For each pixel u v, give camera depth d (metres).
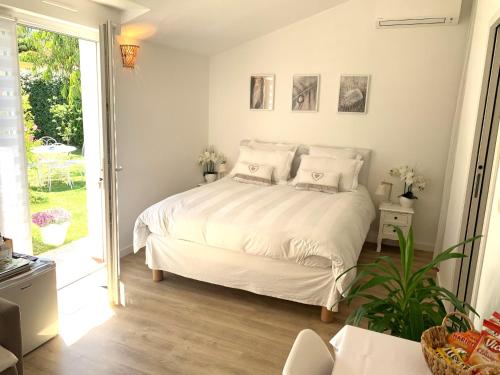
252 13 3.82
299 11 4.11
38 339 2.35
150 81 3.96
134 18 3.22
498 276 1.56
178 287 3.20
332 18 4.30
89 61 3.29
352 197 3.73
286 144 4.69
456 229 2.87
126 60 3.46
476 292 1.90
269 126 4.84
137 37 3.67
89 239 3.72
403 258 1.73
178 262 3.12
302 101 4.59
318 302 2.71
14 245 2.65
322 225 2.83
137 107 3.81
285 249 2.69
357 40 4.25
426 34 3.99
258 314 2.82
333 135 4.55
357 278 1.79
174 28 3.68
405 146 4.28
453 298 1.60
